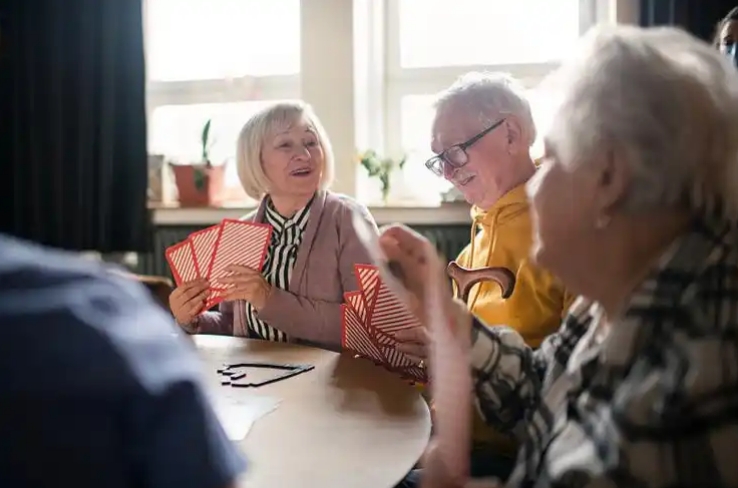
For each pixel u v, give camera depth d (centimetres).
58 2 308
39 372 42
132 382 44
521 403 108
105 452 43
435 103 166
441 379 84
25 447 42
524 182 154
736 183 76
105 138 308
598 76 78
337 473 86
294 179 191
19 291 45
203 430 46
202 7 342
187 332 178
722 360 65
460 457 81
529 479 87
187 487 44
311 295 187
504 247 147
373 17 321
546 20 309
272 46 338
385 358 145
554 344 104
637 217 79
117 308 47
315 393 121
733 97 76
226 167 336
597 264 82
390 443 97
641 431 67
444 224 297
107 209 311
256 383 127
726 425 65
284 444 96
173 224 325
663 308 72
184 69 346
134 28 307
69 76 312
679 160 74
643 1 261
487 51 316
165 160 337
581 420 78
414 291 98
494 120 153
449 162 158
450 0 317
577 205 81
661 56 77
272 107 200
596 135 77
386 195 309
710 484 65
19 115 315
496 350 108
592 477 70
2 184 322
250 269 174
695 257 72
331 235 190
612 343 75
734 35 169
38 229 315
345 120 308
